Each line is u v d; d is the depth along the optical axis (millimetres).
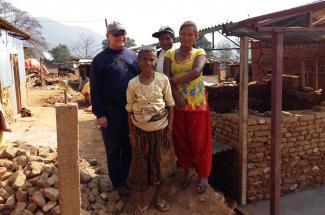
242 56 6387
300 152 7055
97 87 4219
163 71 4422
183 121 4402
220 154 7406
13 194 4094
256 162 6766
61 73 37312
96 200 4398
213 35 7695
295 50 12938
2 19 9977
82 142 8617
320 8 5012
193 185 4676
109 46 4285
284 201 6773
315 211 6367
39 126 11211
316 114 7035
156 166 4098
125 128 4469
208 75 23609
